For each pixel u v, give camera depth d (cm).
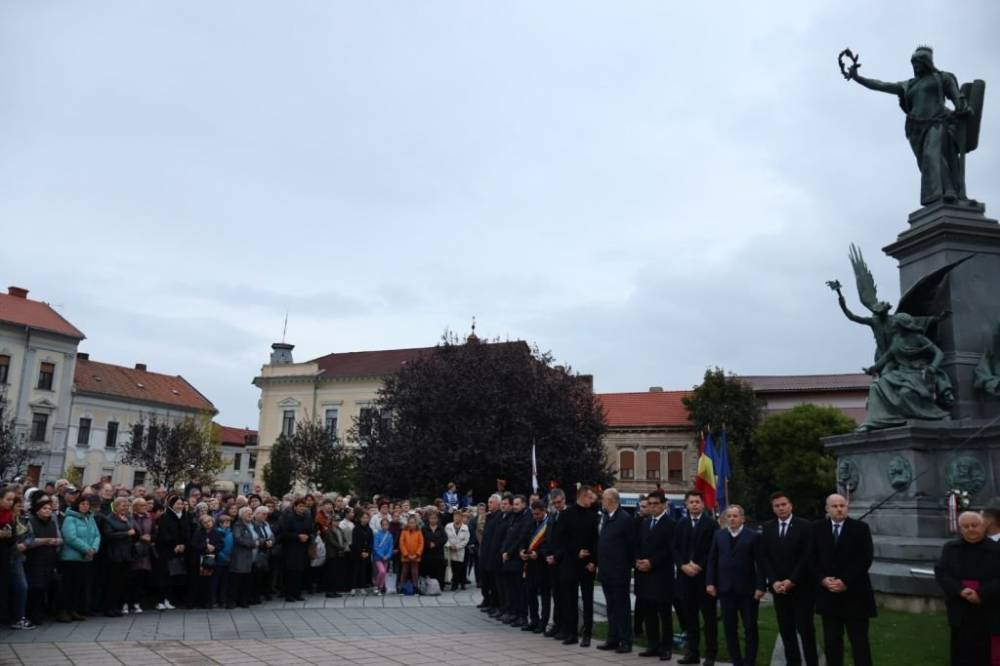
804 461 4606
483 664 837
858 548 677
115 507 1226
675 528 896
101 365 6053
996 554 609
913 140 1380
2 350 4934
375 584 1664
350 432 4206
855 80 1429
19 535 1036
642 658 893
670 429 5494
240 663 818
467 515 1916
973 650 609
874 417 1247
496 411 3544
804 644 724
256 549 1388
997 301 1274
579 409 3922
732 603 809
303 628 1100
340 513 1681
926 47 1365
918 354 1246
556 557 1012
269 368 6044
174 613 1245
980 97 1355
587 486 1027
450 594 1659
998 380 1190
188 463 5016
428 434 3538
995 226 1284
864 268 1380
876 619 914
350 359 6225
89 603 1162
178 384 6556
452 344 3969
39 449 5075
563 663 851
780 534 754
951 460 1141
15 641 930
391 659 857
